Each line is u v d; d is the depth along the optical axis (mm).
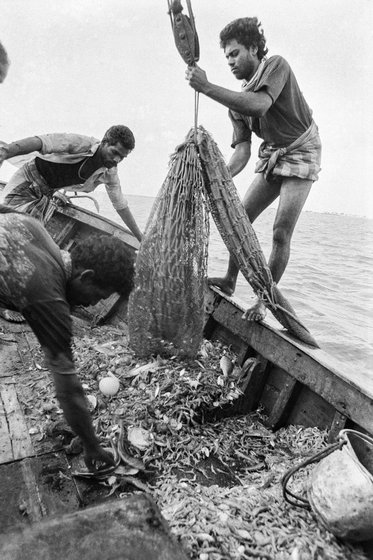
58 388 1655
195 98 2541
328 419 2506
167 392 2623
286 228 2957
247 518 1907
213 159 2625
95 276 1735
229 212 2676
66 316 1646
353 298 11719
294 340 2738
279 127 2838
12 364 2848
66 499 1954
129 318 2902
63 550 1165
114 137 3166
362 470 1838
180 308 2764
